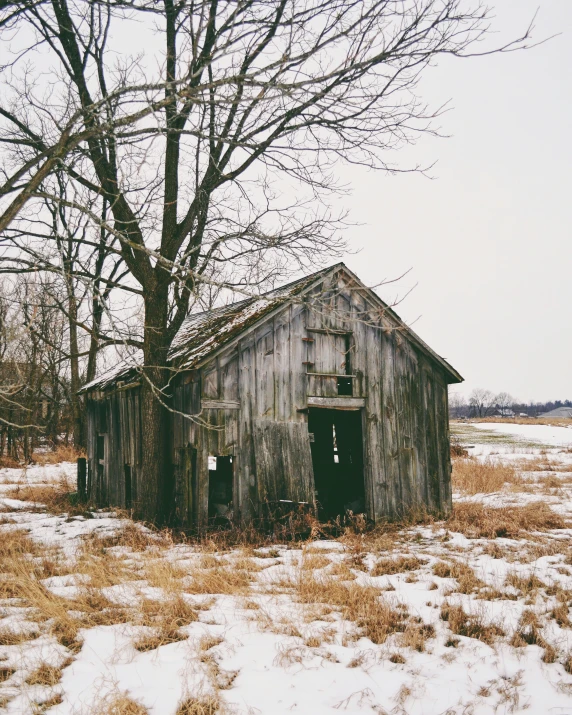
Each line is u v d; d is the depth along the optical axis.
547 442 46.97
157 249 12.59
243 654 5.71
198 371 11.77
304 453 12.55
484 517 13.26
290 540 11.55
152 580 7.84
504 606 7.16
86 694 4.90
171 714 4.69
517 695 5.08
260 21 5.49
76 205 5.19
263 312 12.21
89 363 27.81
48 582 7.89
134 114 4.97
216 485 13.53
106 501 16.27
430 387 14.65
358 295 13.60
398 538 11.77
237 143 5.98
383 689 5.15
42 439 34.22
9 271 8.41
